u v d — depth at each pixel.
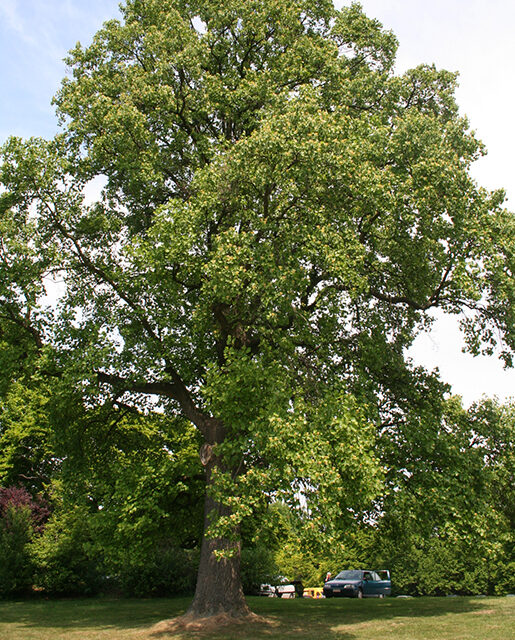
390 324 17.83
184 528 17.45
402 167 14.73
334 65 16.59
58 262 14.70
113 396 16.39
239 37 17.34
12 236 14.36
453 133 15.58
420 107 17.55
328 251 13.02
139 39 17.20
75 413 16.38
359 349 15.93
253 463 13.45
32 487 29.98
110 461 17.72
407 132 14.55
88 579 23.31
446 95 17.34
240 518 11.32
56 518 23.73
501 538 14.81
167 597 23.02
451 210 13.77
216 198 13.80
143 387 16.00
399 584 32.22
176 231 13.48
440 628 12.13
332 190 13.90
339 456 11.80
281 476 11.48
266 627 12.84
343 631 12.07
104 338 14.25
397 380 16.47
